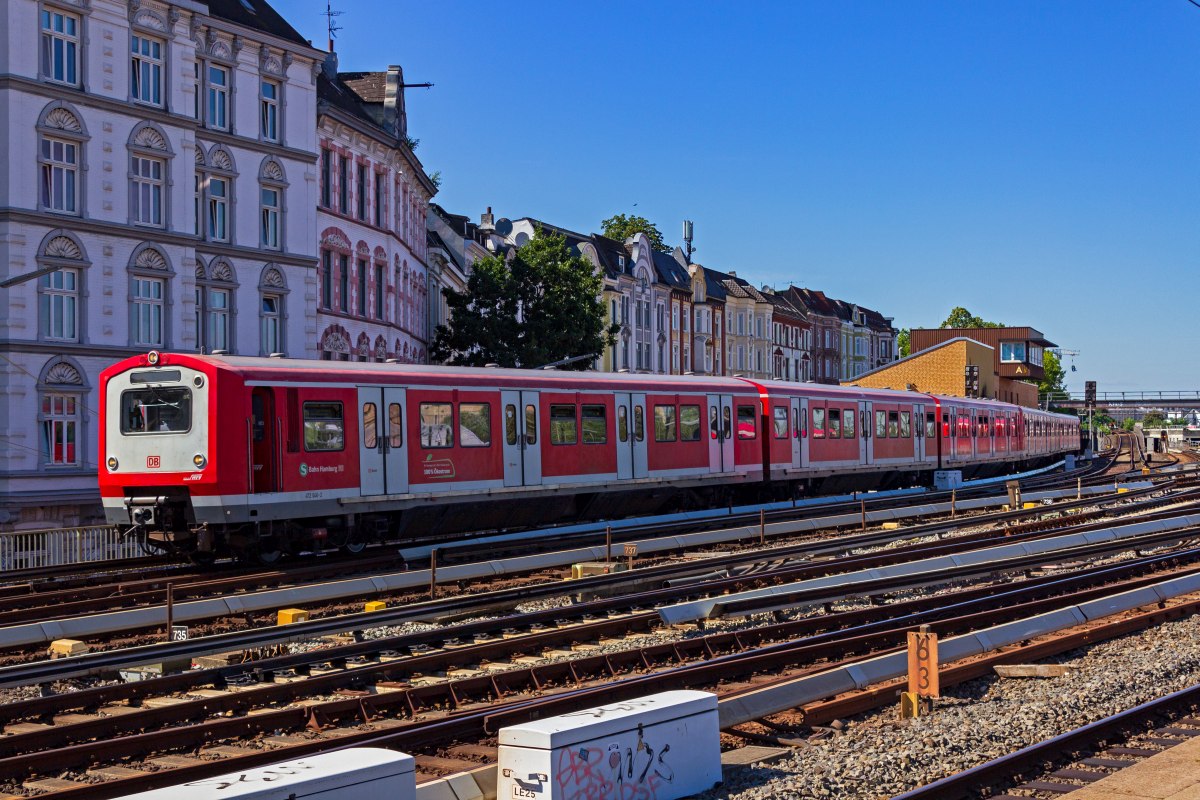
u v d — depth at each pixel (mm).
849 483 41500
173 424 21219
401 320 47750
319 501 22328
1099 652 15305
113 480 21781
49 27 31438
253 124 37344
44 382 31000
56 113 31406
